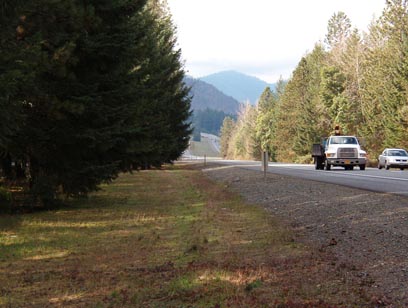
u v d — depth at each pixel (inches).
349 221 439.8
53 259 362.9
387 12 2231.8
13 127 422.9
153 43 1127.0
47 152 583.5
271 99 5172.2
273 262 323.3
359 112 2632.9
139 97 660.1
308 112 3260.3
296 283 269.3
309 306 228.7
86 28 567.2
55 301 262.7
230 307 236.8
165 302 251.9
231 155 6727.4
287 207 573.6
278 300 241.6
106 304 252.7
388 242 342.3
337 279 270.4
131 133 608.7
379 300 228.2
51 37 530.6
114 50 583.2
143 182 1117.1
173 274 305.4
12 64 408.8
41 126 557.9
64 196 671.1
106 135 574.2
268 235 419.5
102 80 598.9
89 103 563.2
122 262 348.2
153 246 399.9
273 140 4411.9
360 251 329.4
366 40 2770.7
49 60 510.6
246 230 455.5
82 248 399.2
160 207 653.9
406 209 467.2
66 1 512.4
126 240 429.4
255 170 1339.8
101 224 515.5
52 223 519.2
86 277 309.0
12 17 413.7
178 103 1740.9
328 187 718.5
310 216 494.3
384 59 2290.8
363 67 2669.8
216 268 312.0
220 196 751.7
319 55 3499.0
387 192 619.2
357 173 1104.2
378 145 2395.4
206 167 1934.1
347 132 2628.0
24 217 559.8
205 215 560.4
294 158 3503.9
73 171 592.7
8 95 388.2
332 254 330.6
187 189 918.4
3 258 366.0
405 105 2087.8
